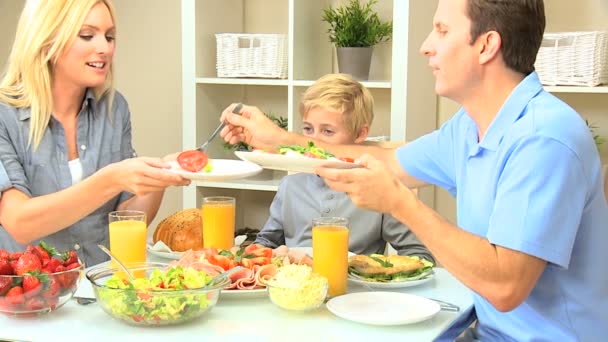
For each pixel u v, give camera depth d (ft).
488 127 5.24
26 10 6.89
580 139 4.76
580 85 9.14
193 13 10.37
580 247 4.94
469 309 5.45
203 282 5.03
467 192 5.41
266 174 11.05
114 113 7.54
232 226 6.58
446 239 4.78
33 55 6.79
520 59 5.02
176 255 6.40
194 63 10.47
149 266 5.59
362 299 5.42
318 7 10.90
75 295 5.62
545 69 9.25
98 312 5.25
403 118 9.61
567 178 4.65
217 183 10.60
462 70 5.08
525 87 5.04
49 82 6.90
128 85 12.29
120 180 5.82
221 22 11.12
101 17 6.76
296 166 5.60
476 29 4.97
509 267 4.66
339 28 10.29
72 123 7.23
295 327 4.95
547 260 4.65
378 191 4.93
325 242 5.54
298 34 10.23
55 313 5.23
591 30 10.03
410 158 6.43
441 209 11.18
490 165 5.12
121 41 12.21
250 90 11.80
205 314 5.20
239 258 5.81
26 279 4.99
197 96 10.60
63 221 6.16
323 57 11.13
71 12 6.66
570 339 4.99
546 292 4.99
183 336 4.77
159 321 4.89
